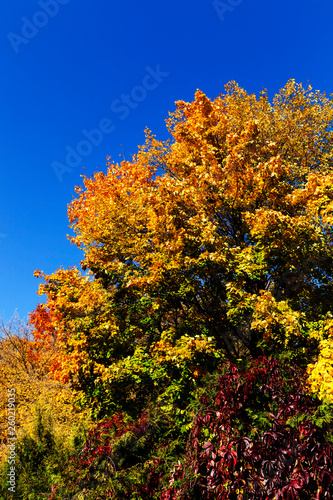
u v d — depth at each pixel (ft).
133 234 34.71
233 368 17.52
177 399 23.13
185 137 34.50
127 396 27.04
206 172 30.55
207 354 23.62
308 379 16.12
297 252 25.09
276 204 27.73
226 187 29.43
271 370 16.94
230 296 25.20
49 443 25.81
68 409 40.27
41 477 21.97
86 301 28.68
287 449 13.43
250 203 28.68
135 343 29.66
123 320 29.53
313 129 45.44
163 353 25.68
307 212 26.20
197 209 30.09
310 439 13.37
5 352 60.39
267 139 42.55
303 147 45.09
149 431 21.01
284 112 46.88
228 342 30.09
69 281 31.83
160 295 28.96
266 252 25.14
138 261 32.89
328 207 23.27
